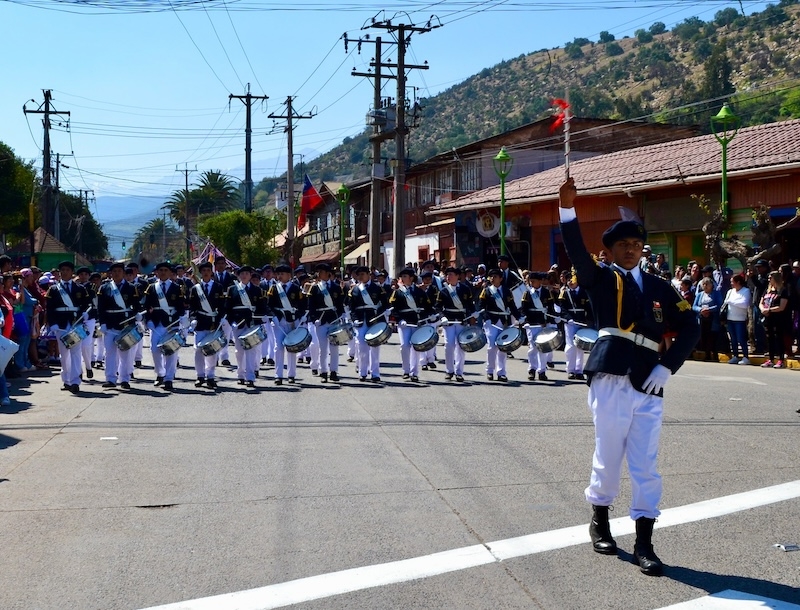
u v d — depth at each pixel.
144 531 6.88
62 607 5.39
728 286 20.44
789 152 22.81
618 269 6.07
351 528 6.90
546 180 32.50
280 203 81.44
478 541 6.55
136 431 10.94
